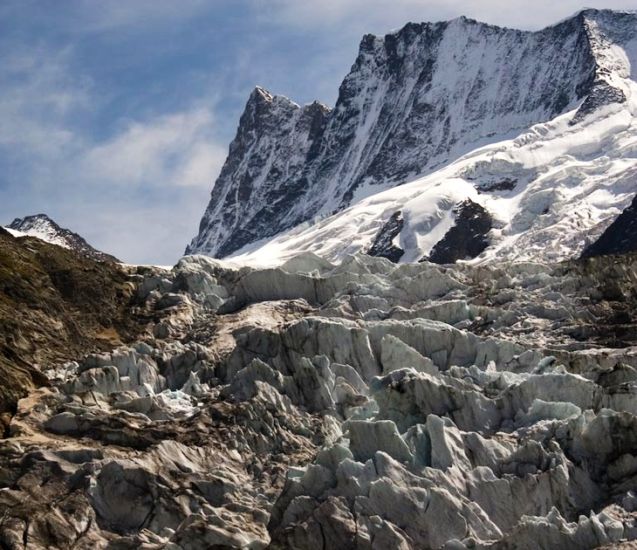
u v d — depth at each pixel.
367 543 46.31
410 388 55.44
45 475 53.94
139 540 50.31
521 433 52.97
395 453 50.47
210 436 56.81
